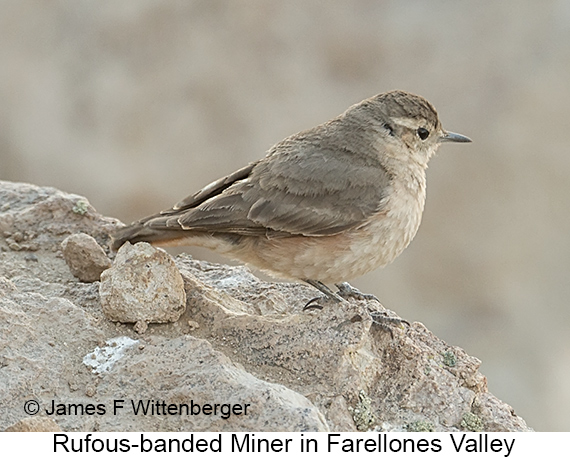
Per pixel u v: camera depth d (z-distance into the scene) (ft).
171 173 73.00
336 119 30.91
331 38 82.94
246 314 27.71
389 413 25.85
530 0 84.33
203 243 29.04
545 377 59.41
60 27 83.10
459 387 26.89
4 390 24.56
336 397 25.43
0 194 33.78
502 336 61.67
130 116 76.59
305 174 29.04
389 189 29.48
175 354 25.76
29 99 77.51
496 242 66.03
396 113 30.60
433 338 28.53
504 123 74.54
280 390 24.48
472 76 79.41
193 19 83.30
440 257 65.10
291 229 28.63
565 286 64.34
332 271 29.22
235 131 76.38
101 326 27.27
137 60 81.05
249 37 82.53
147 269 27.30
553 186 69.97
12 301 27.02
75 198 32.94
